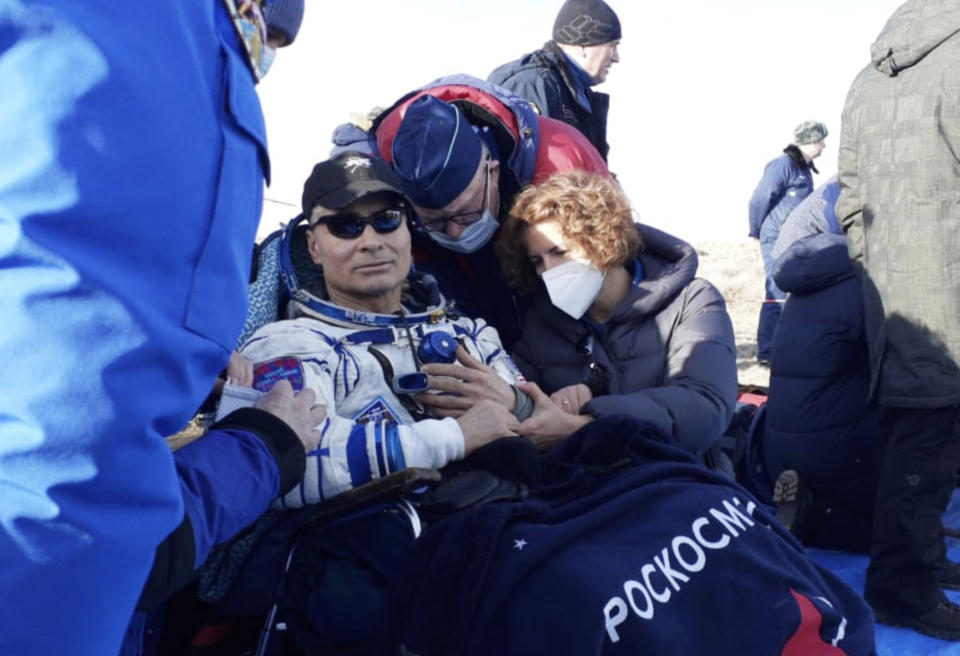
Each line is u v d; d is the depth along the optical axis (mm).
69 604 1045
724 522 2092
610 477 2242
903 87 3264
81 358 1021
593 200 2814
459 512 2178
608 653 1790
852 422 3771
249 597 2037
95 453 1036
